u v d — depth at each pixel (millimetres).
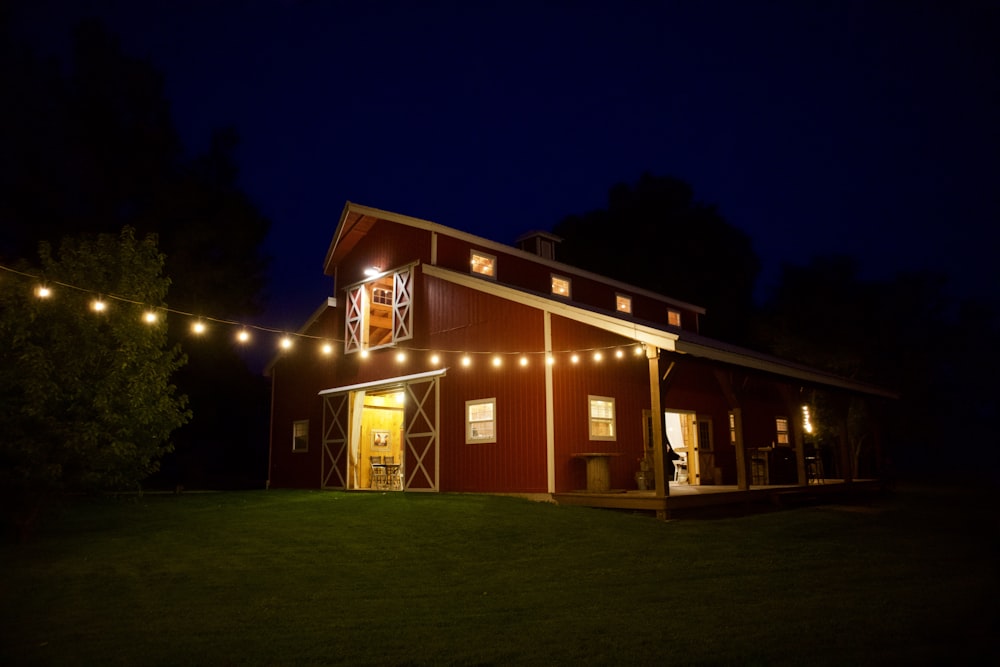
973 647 4969
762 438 21625
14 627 5836
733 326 41438
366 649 5156
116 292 10312
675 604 6434
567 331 14094
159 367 10828
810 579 7500
